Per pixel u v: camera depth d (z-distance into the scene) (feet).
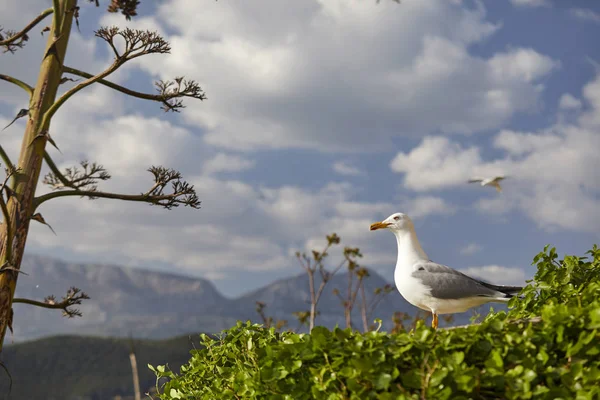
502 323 16.98
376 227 29.58
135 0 30.89
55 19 30.66
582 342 15.96
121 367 431.02
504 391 15.65
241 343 23.00
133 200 30.37
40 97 29.55
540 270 23.43
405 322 55.47
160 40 29.45
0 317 27.07
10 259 27.43
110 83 30.19
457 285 27.37
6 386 410.31
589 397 14.73
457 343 16.48
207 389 22.74
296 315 54.95
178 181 31.01
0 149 27.81
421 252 29.30
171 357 431.02
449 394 15.07
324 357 17.61
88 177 31.04
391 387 15.94
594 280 22.30
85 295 28.48
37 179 28.94
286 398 17.97
